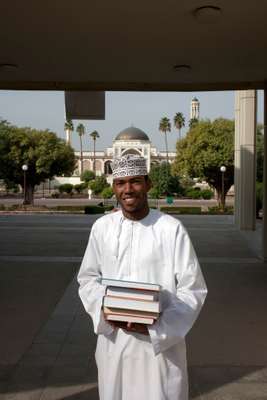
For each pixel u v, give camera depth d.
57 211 26.11
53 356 4.21
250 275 8.17
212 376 3.77
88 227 16.36
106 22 6.00
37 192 60.22
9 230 15.37
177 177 47.28
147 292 1.94
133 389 2.08
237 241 12.89
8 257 10.09
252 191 15.60
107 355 2.15
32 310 5.88
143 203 2.16
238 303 6.20
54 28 6.29
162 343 1.95
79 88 10.11
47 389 3.51
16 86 10.05
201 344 4.58
